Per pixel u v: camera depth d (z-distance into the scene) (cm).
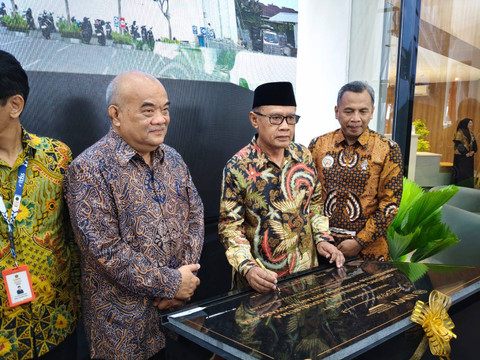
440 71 254
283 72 208
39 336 98
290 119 123
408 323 81
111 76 140
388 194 154
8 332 93
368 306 87
